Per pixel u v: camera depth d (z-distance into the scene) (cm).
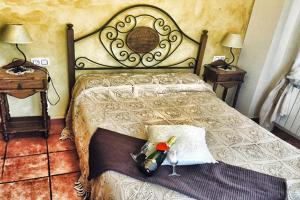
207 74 339
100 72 294
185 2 295
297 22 309
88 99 246
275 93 328
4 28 231
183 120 229
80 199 204
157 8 285
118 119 219
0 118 265
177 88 284
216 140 203
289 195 155
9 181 214
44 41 259
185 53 323
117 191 145
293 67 311
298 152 199
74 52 271
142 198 140
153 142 176
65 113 299
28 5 241
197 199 143
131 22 283
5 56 253
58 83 283
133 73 298
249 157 187
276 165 181
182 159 164
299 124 313
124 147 180
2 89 235
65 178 224
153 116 230
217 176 162
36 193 205
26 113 283
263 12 315
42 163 238
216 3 309
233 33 333
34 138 273
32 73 245
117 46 288
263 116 339
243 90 355
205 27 318
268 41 310
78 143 225
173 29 304
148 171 155
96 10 265
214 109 257
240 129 224
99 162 167
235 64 361
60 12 254
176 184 151
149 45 295
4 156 242
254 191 154
